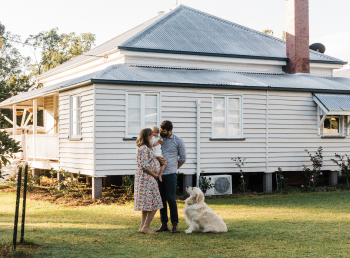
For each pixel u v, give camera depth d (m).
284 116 15.36
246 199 13.42
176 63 17.09
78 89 13.98
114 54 16.78
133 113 13.52
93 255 6.52
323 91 15.73
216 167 14.44
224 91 14.55
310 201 12.84
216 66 17.73
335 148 16.12
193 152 14.17
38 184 17.28
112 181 16.97
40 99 22.81
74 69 21.11
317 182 16.22
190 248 6.99
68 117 14.67
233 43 19.00
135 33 19.22
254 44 19.56
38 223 9.32
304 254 6.68
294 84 15.97
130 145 13.45
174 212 8.15
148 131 7.82
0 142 7.31
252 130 14.91
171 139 8.31
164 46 16.80
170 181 8.18
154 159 7.87
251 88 14.66
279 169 15.13
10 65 50.22
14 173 16.56
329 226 8.90
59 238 7.61
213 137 14.45
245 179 16.47
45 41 50.62
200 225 8.18
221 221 8.27
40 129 23.50
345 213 10.61
